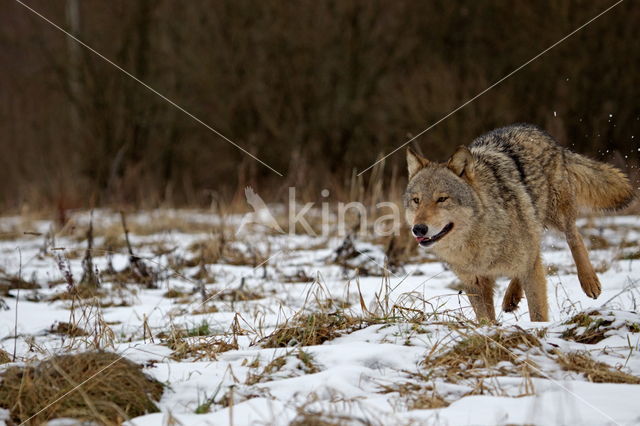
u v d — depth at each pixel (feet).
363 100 101.35
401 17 103.96
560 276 39.65
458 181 30.45
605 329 23.34
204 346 24.70
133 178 94.02
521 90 96.17
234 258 50.67
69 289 37.37
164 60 105.40
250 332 27.63
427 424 16.35
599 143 89.20
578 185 36.06
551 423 16.35
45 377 19.60
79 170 102.12
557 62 94.17
